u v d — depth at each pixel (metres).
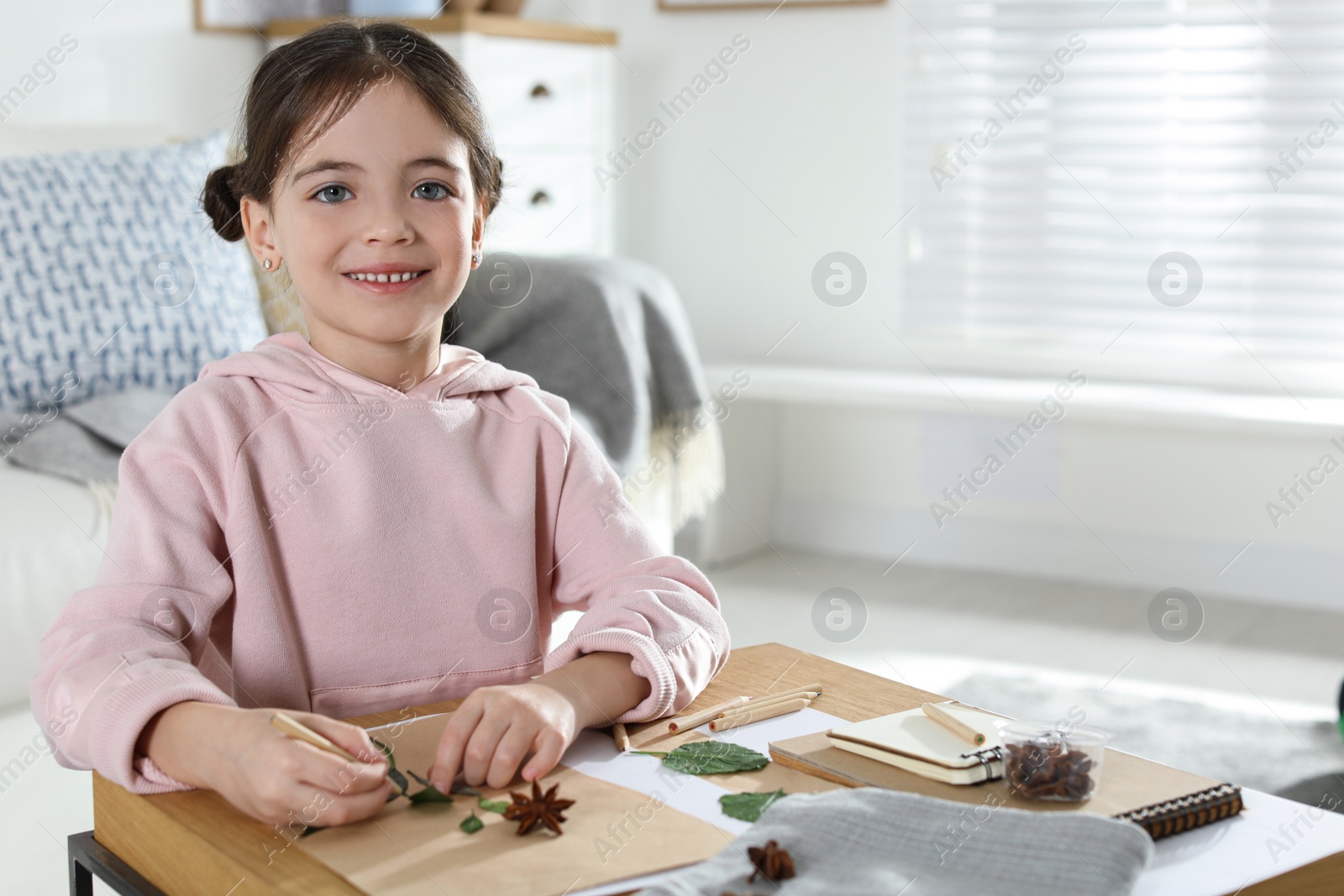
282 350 0.91
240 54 2.83
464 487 0.90
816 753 0.67
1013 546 2.97
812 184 3.15
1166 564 2.82
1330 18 2.61
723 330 3.29
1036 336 2.99
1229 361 2.80
